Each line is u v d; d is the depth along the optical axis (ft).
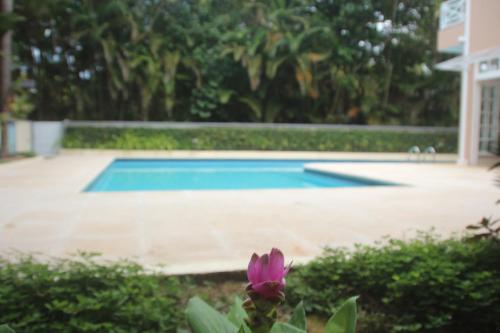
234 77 50.93
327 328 2.68
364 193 19.44
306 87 47.83
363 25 51.72
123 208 14.83
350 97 50.60
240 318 3.03
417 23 52.70
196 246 9.97
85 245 9.92
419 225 12.54
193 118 51.03
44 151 40.11
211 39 50.72
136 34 45.57
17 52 45.42
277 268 2.24
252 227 12.10
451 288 6.55
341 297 7.06
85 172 25.67
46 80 47.01
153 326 5.87
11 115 36.09
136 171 36.83
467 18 32.14
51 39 45.83
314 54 47.55
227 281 8.02
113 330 5.49
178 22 49.42
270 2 51.21
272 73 46.78
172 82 47.01
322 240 10.69
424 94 54.29
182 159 40.09
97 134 43.73
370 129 48.14
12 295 5.95
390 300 6.58
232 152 44.75
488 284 6.56
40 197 16.85
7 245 9.81
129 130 44.45
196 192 19.34
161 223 12.49
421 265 7.15
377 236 11.17
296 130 47.01
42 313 5.84
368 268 7.25
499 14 28.89
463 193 19.30
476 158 33.83
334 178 29.01
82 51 46.93
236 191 19.88
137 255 9.16
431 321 6.27
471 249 7.98
